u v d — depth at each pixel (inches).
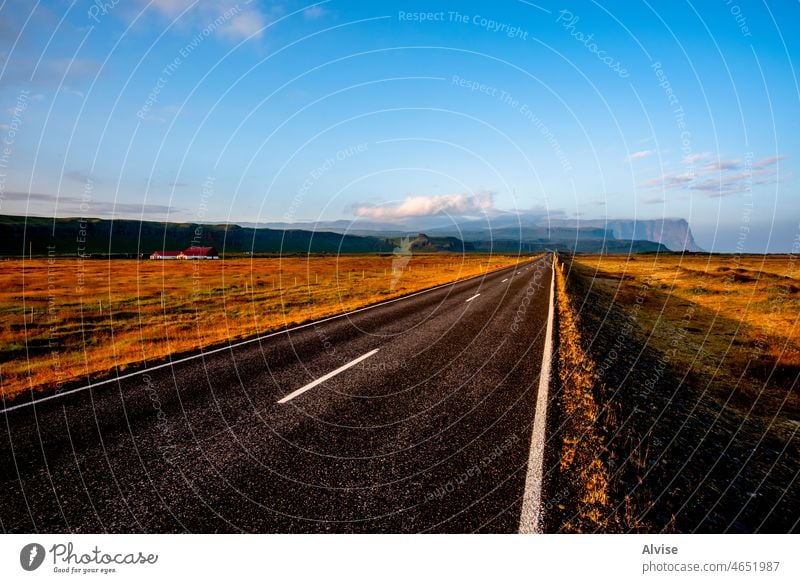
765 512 157.1
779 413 272.7
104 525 124.7
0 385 264.5
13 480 145.8
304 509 130.7
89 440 175.9
